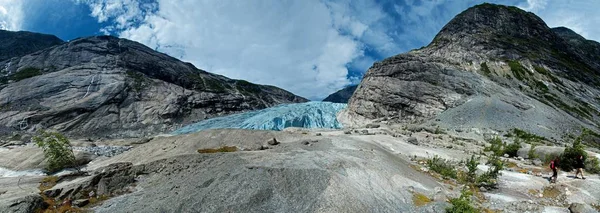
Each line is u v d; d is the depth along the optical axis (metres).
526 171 25.80
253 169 18.73
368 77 78.31
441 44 96.88
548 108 57.94
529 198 19.38
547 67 77.31
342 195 15.90
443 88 65.44
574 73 76.38
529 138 44.62
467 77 67.94
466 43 89.75
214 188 17.02
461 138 44.31
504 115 52.97
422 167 25.23
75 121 70.81
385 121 64.50
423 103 63.78
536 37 94.19
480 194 19.91
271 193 16.47
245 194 16.34
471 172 22.73
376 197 16.86
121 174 20.28
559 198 19.30
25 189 20.03
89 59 97.88
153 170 21.58
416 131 49.91
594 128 53.69
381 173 19.95
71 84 82.56
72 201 17.48
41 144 29.23
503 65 78.31
